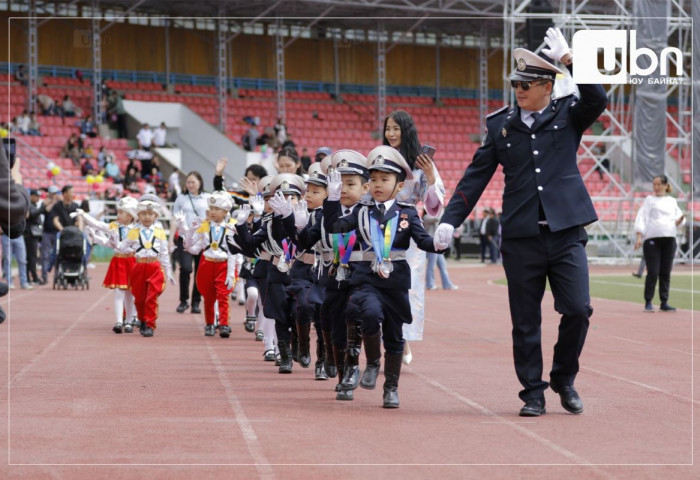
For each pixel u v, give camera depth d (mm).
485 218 43562
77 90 50156
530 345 8375
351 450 6836
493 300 22969
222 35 53906
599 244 41781
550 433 7523
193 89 53188
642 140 37594
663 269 19375
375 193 8680
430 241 8500
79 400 8883
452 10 50156
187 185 17641
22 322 16609
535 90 8398
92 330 15461
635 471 6293
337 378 10492
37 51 49812
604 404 8914
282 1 48438
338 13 50906
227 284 14391
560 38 8367
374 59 58062
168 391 9484
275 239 10398
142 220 14719
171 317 17891
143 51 52750
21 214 5273
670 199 19297
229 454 6672
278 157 12008
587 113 8336
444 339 14492
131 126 48438
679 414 8398
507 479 6055
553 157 8383
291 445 6984
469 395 9375
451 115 57875
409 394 9430
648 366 11617
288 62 56281
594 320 17641
